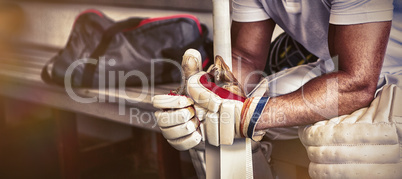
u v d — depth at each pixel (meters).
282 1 1.13
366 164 0.88
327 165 0.91
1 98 2.17
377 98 0.94
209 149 0.85
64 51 1.65
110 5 1.90
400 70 1.06
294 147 1.10
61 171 1.72
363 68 0.90
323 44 1.16
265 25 1.17
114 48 1.49
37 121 2.35
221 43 0.85
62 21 2.10
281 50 1.24
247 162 0.85
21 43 2.23
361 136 0.88
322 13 1.10
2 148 2.05
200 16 1.60
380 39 0.90
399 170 0.88
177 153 1.53
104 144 1.80
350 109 0.93
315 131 0.92
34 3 2.19
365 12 0.89
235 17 1.19
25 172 1.81
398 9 1.03
